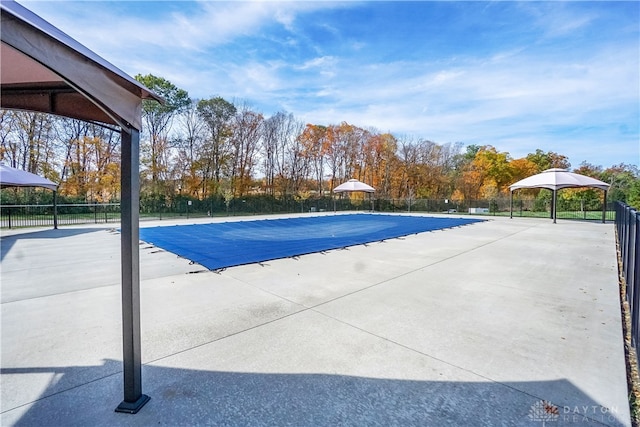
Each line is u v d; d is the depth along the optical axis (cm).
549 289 479
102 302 411
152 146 2364
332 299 427
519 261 686
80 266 623
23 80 220
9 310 380
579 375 244
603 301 424
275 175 2911
